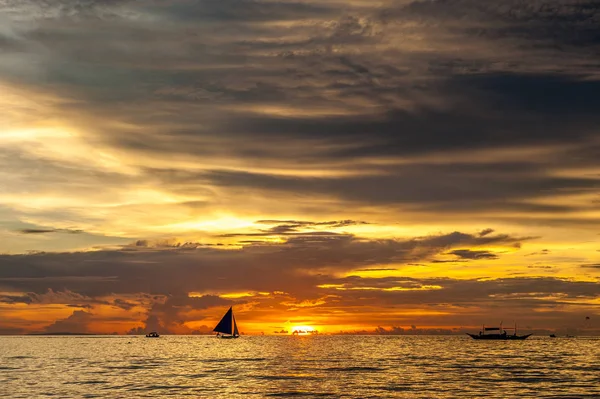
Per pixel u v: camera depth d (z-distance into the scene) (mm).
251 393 99438
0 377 126438
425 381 118625
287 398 93625
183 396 95250
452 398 94500
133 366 159125
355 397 95250
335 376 129125
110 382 115938
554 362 177000
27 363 172000
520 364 168500
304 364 167375
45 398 93188
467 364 167625
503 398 94875
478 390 104250
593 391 103438
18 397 94438
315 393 99562
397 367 155750
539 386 110500
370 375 131500
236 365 162875
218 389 104438
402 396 96500
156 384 112438
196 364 166500
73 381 117875
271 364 167250
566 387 109125
